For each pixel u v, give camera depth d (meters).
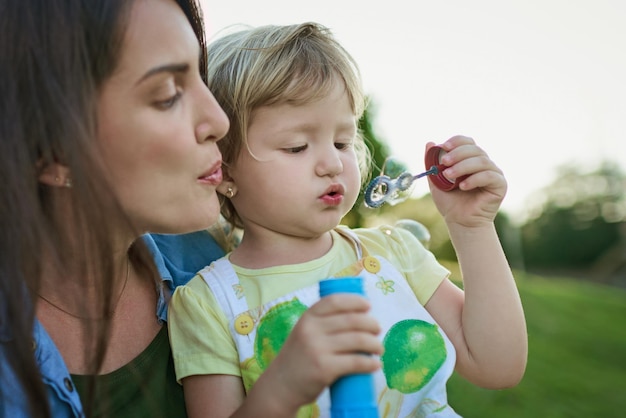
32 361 0.89
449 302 1.31
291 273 1.22
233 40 1.33
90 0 0.91
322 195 1.21
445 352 1.21
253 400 0.84
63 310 1.05
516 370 1.25
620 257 9.92
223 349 1.15
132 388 1.08
